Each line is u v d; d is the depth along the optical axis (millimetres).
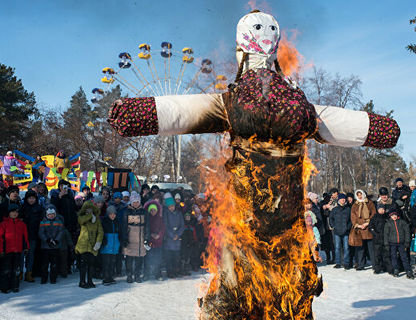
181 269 6191
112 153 25984
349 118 2006
